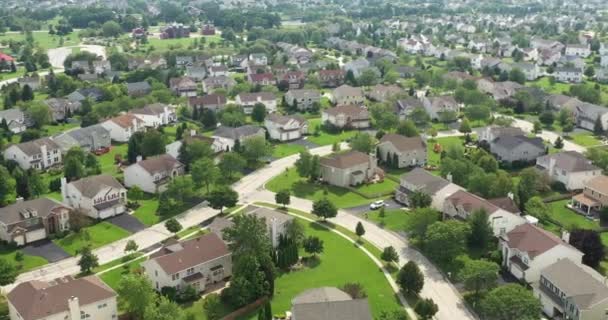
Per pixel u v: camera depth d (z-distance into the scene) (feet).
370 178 606.55
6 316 358.43
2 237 465.88
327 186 592.19
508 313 339.98
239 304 370.32
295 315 318.86
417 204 509.76
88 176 590.96
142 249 455.63
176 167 600.80
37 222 473.67
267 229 447.01
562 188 577.02
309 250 437.99
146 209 534.78
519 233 428.97
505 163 650.43
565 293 357.41
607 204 519.19
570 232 434.30
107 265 430.61
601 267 422.00
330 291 348.18
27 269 426.10
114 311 357.41
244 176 621.72
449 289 398.42
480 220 450.30
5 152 642.63
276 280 410.52
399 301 382.83
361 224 472.03
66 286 350.43
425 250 453.17
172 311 339.98
